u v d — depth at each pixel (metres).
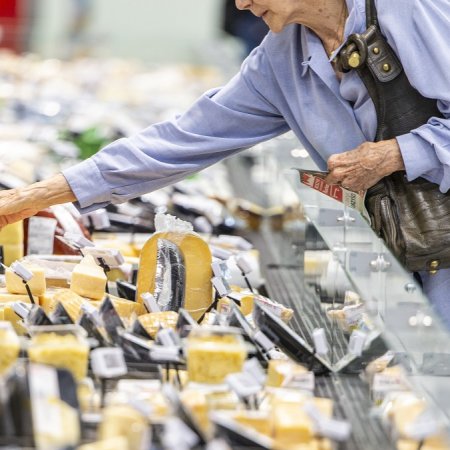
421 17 4.43
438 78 4.44
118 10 18.39
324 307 4.63
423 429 3.12
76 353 3.41
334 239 4.48
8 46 11.82
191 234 4.70
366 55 4.52
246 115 5.10
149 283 4.73
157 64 12.50
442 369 3.45
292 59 4.86
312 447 3.06
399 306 3.70
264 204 7.82
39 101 10.35
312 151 5.04
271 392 3.51
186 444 2.92
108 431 3.00
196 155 5.12
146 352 3.75
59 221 5.80
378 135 4.68
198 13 18.56
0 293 4.60
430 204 4.61
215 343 3.58
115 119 9.77
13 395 3.02
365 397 3.74
